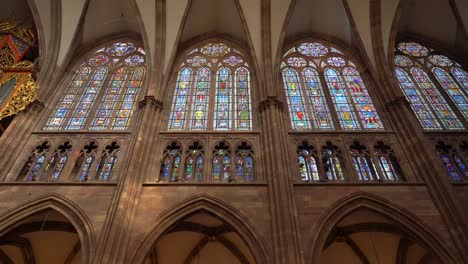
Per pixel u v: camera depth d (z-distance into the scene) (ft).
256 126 58.34
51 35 68.44
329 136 55.98
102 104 64.39
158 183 47.37
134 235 41.81
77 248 53.98
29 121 56.49
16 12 76.54
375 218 48.62
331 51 76.13
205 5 73.87
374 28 68.74
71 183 47.09
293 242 39.24
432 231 42.01
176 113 62.08
